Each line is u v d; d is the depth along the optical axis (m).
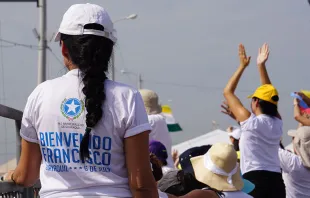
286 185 6.07
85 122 2.50
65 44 2.63
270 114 5.51
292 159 5.89
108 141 2.49
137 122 2.52
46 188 2.56
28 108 2.60
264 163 5.37
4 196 2.88
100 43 2.58
